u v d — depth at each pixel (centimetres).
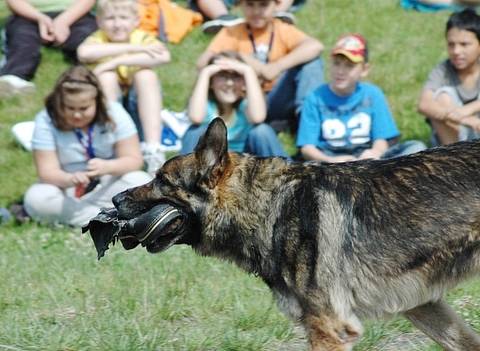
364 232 784
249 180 802
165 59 1512
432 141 1472
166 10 1850
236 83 1391
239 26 1536
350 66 1358
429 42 1872
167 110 1617
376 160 816
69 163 1327
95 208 1333
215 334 928
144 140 1489
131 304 1005
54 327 948
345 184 793
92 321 958
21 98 1717
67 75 1291
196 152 800
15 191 1480
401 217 784
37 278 1106
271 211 794
